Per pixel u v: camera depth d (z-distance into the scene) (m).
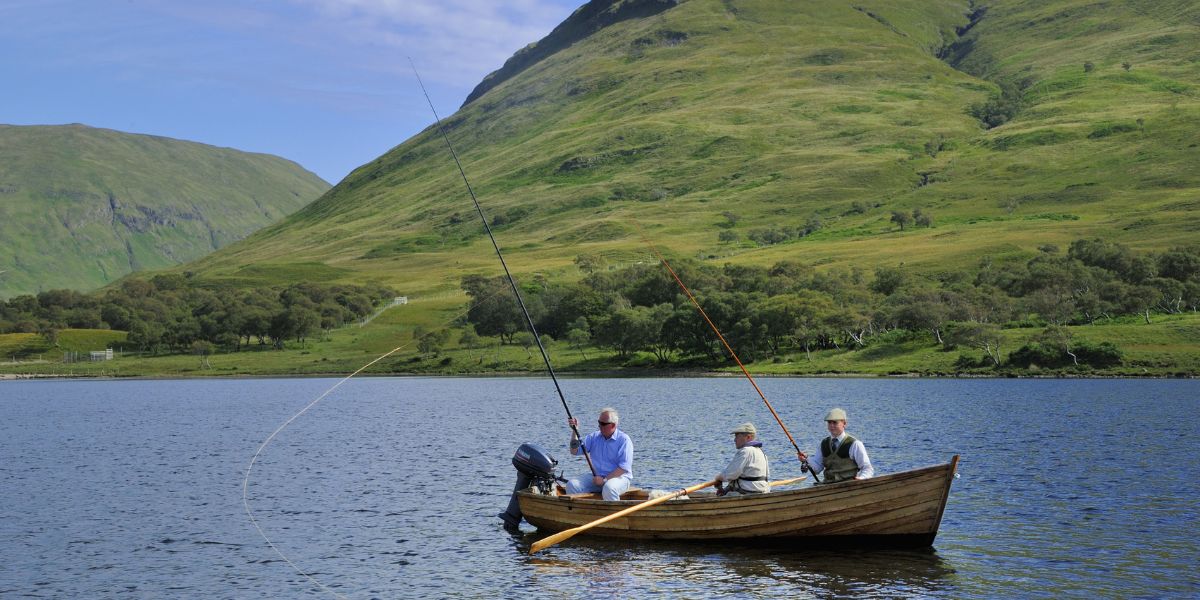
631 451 23.39
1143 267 151.62
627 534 22.59
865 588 18.17
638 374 137.00
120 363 182.50
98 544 23.84
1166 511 24.89
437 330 166.38
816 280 166.12
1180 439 42.22
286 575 20.53
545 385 115.50
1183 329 115.69
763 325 133.88
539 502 23.23
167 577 20.58
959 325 122.00
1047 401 70.06
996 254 198.38
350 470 36.53
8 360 193.25
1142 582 18.25
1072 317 132.12
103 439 52.84
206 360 177.62
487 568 20.58
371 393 102.94
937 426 50.34
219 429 58.75
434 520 26.00
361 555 22.08
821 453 21.69
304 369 164.62
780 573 19.27
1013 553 20.44
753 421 56.12
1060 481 30.00
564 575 19.75
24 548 23.47
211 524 26.12
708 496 21.86
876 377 115.94
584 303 169.62
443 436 50.22
